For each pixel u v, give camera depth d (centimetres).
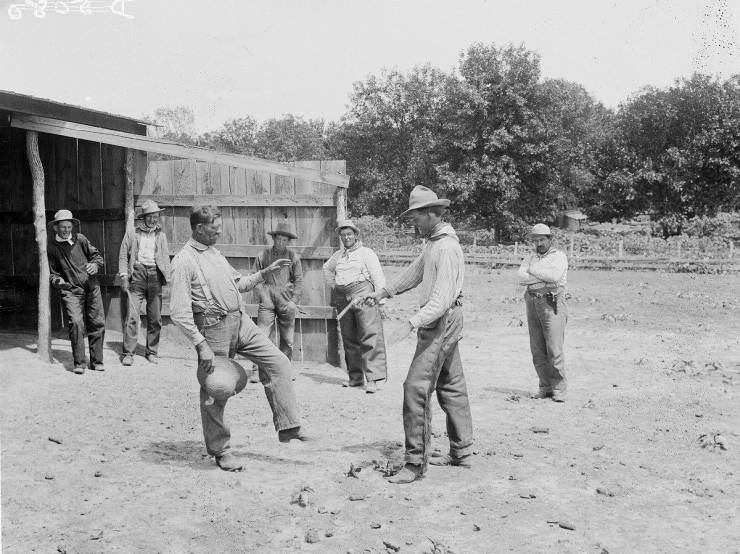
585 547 365
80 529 382
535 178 3959
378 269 748
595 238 3133
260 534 378
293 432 478
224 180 923
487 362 927
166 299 951
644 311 1397
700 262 2328
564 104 4069
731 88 3512
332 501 427
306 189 888
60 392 688
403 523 395
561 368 700
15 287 978
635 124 3747
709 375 821
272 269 500
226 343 469
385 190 5484
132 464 494
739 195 3506
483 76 3734
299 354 903
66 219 753
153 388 726
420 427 462
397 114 5850
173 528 385
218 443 479
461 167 3850
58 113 824
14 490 437
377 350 747
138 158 955
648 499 436
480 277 2238
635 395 722
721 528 392
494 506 422
